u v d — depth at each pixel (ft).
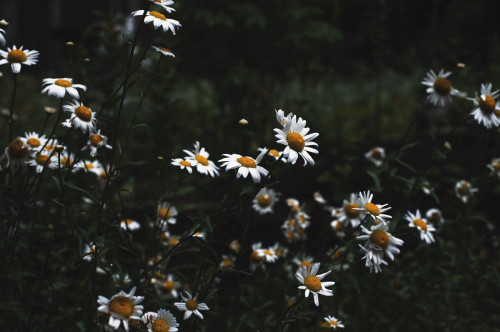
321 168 7.29
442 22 13.14
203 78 8.68
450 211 6.18
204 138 8.09
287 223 5.44
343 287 5.47
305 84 9.73
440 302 5.65
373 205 4.57
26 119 8.25
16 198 4.80
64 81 4.42
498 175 5.64
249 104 8.34
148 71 7.18
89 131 4.49
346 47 9.84
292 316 4.59
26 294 4.89
